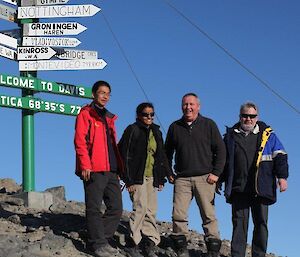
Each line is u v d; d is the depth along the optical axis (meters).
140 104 7.49
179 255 7.53
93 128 7.20
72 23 10.10
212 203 7.50
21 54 10.11
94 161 7.16
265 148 7.34
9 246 6.92
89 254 7.18
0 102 9.64
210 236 7.49
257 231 7.38
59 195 10.31
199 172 7.45
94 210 7.11
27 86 9.88
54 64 10.09
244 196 7.36
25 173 9.95
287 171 7.32
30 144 9.98
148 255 7.44
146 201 7.42
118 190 7.36
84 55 10.12
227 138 7.45
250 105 7.36
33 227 7.87
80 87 10.35
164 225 9.53
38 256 6.86
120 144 7.49
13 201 9.50
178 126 7.57
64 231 7.87
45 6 10.20
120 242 7.70
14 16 10.25
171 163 7.69
